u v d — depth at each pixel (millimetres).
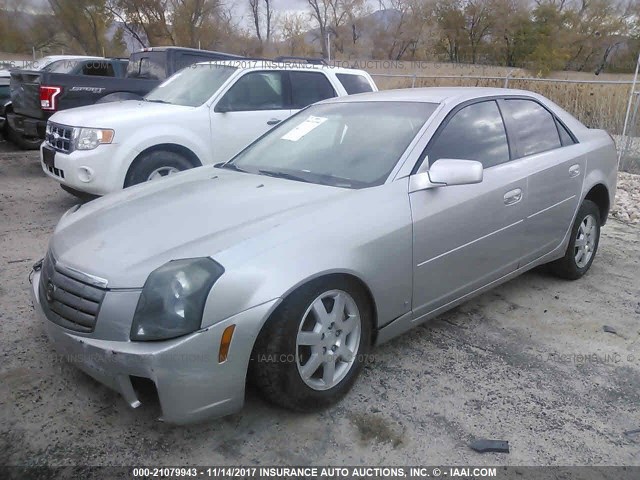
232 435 2730
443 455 2629
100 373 2516
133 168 6039
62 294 2666
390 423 2836
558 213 4270
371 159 3443
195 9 35219
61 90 8234
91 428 2762
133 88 8898
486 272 3729
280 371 2641
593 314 4148
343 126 3871
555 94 13438
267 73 7020
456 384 3191
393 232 3037
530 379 3262
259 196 3160
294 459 2586
